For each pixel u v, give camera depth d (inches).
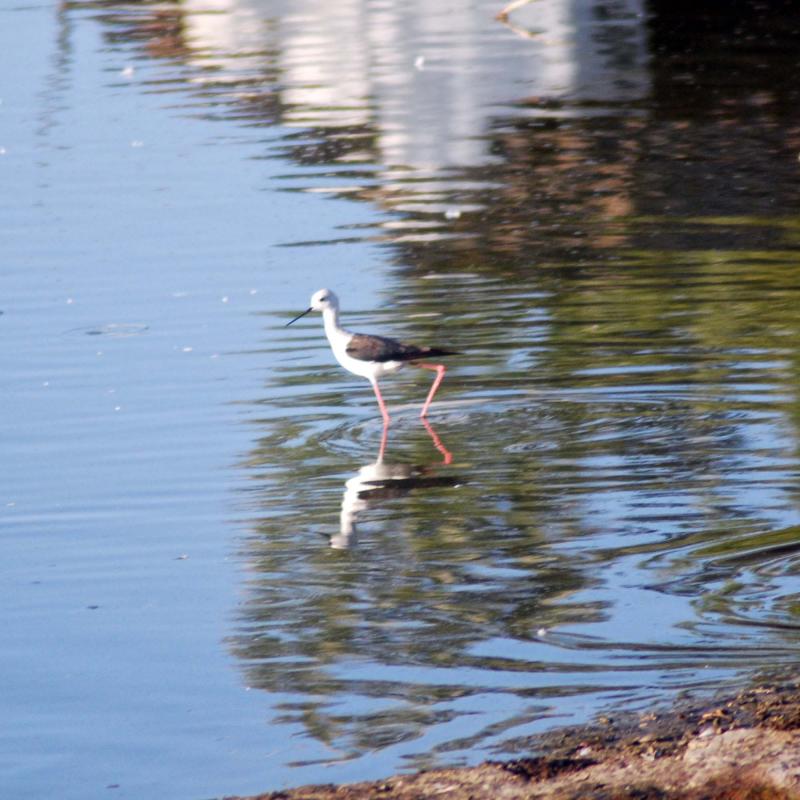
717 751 311.1
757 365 629.0
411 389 622.2
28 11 1546.5
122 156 1035.9
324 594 427.8
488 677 365.7
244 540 474.0
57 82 1259.8
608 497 501.0
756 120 1091.9
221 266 798.5
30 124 1127.0
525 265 786.8
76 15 1525.6
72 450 560.4
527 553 454.6
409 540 469.1
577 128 1087.6
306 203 919.0
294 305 731.4
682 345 659.4
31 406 605.9
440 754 327.0
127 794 319.3
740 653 372.5
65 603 428.8
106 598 431.8
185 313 722.2
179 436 573.3
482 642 387.9
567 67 1257.4
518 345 666.8
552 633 391.9
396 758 326.3
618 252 805.2
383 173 989.8
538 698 352.5
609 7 1453.0
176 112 1155.3
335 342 587.5
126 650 394.6
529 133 1079.0
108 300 745.0
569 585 426.6
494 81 1219.9
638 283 748.0
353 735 339.3
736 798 293.1
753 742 312.7
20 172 1000.2
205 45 1375.5
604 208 896.9
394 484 520.4
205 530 484.1
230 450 557.9
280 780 320.5
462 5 1446.9
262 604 422.0
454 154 1031.6
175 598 429.7
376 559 454.3
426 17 1413.6
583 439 559.2
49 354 667.4
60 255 824.3
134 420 590.2
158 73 1286.9
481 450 552.4
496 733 334.6
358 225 872.9
